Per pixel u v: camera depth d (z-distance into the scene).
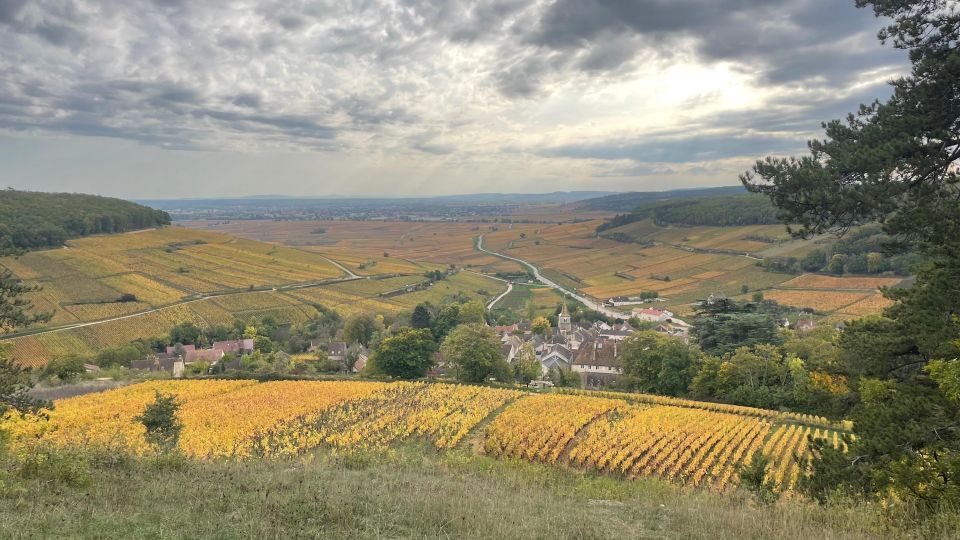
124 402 55.78
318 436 44.69
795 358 58.75
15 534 8.58
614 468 36.62
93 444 18.34
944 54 14.84
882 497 13.45
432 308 137.00
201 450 40.72
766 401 56.66
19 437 36.91
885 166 14.11
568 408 52.41
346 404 56.19
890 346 17.31
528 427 45.12
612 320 140.50
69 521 9.46
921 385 16.02
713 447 42.59
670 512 12.95
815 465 17.02
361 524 10.70
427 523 10.97
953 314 14.80
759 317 70.75
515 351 106.75
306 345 121.00
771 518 12.03
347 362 98.06
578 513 12.41
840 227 15.65
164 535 9.16
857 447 15.56
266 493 12.29
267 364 88.19
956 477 12.30
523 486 16.88
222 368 88.31
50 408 28.08
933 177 14.48
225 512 10.94
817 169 14.54
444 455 35.12
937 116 14.02
